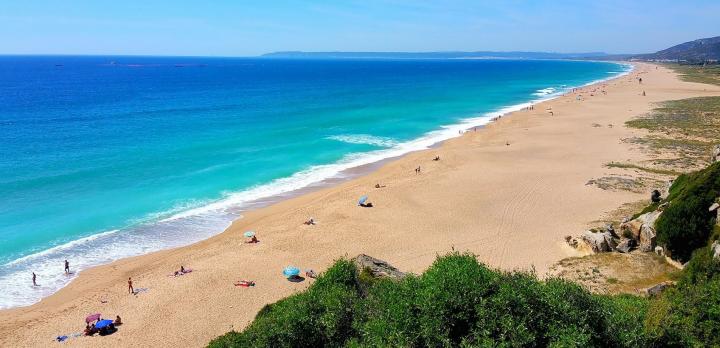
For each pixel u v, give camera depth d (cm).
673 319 1591
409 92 15250
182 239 3869
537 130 7900
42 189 4809
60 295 3041
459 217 4134
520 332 1325
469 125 8838
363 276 2281
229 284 3120
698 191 2816
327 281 2084
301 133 7981
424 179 5266
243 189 5078
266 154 6500
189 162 5991
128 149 6550
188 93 14650
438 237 3738
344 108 11131
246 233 3766
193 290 3052
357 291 2036
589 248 3148
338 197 4731
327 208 4438
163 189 4984
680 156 5784
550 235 3631
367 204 4506
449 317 1421
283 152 6644
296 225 4062
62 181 5075
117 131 7831
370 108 11169
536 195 4591
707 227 2638
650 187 4634
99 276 3269
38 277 3244
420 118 9688
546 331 1366
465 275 1513
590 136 7225
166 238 3881
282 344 1645
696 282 2103
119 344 2539
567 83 18675
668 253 2769
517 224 3919
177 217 4300
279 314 1798
